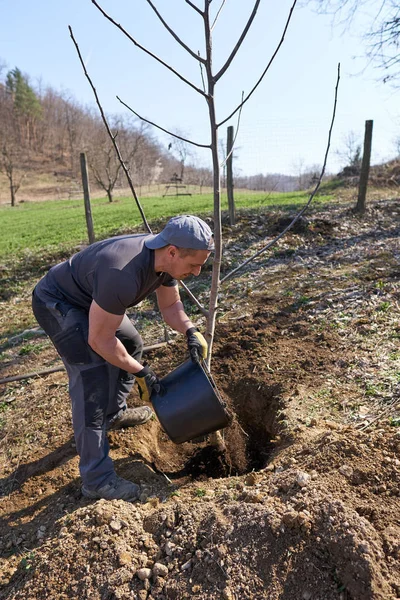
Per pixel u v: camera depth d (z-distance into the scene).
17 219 22.69
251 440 3.51
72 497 2.74
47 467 3.06
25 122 83.31
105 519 2.24
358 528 1.84
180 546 2.03
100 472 2.62
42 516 2.64
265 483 2.30
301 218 8.09
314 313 4.71
